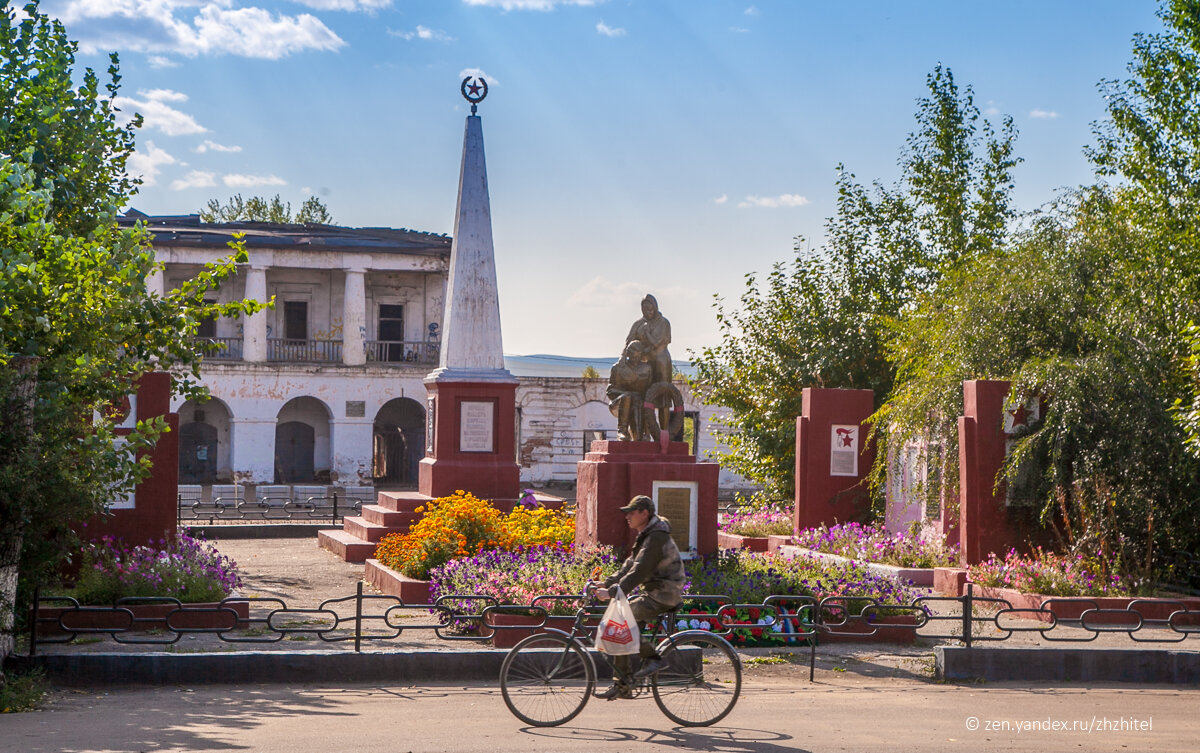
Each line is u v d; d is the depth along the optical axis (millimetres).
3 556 8789
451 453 21094
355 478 39594
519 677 7496
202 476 39688
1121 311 15273
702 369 25047
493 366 21531
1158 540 14109
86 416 10781
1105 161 18734
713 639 7523
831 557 16109
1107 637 11547
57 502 8914
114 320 10070
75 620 11211
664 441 13805
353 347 39781
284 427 41094
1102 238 16250
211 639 10852
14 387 8773
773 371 24125
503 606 10070
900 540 16625
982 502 15156
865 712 8172
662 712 7656
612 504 13531
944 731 7457
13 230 9281
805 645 11258
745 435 24344
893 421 17109
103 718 7750
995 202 25578
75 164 12297
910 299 24156
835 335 23641
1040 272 16062
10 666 9125
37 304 9461
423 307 42375
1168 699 9117
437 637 10195
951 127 25531
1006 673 9922
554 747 6723
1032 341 15898
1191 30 16609
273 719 7730
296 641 10844
